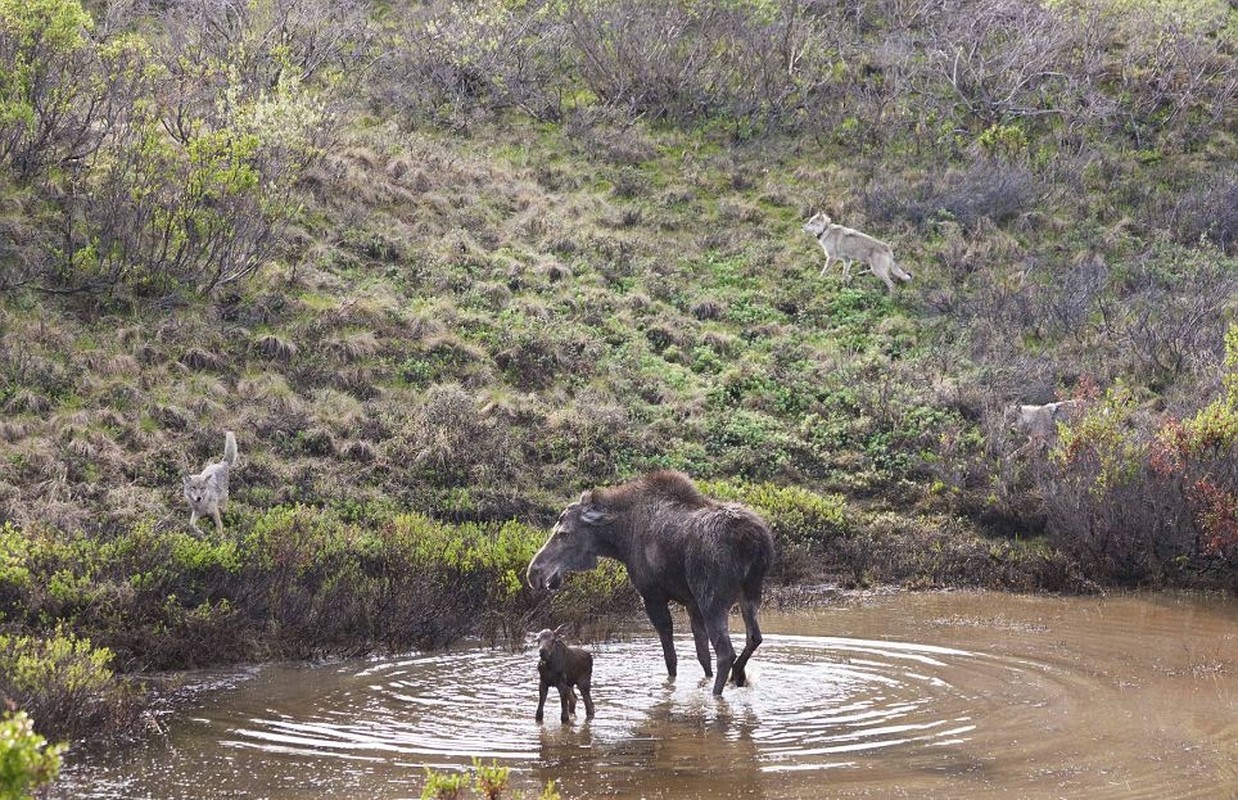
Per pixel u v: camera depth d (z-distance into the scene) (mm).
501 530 60781
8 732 18562
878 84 122875
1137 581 63938
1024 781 31203
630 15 121312
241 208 80375
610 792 30531
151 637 44750
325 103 101562
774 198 107938
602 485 71062
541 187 105125
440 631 49594
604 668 45156
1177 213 107812
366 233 90750
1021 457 73812
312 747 34375
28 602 44812
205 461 65938
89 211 79500
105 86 87375
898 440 78375
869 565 65062
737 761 33031
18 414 65562
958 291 96625
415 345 79688
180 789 30781
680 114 118938
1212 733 35656
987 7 128750
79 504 59656
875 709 38375
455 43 118438
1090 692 40562
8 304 72688
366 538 56375
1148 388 84750
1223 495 62438
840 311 93688
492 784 27500
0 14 82562
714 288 95688
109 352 71625
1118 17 131750
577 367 81938
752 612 41469
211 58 100688
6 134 81875
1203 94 123875
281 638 47562
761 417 80250
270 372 74000
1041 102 121875
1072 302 93250
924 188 107562
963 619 54438
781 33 122312
